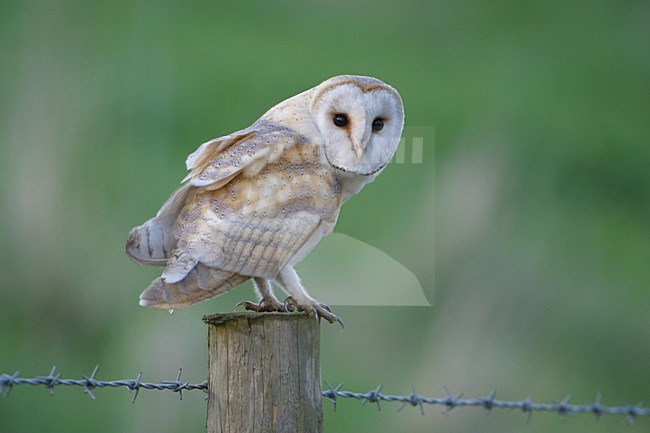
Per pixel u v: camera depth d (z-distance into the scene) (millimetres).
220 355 5699
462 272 14703
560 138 20938
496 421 13930
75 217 16516
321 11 23016
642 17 27094
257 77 19859
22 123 17375
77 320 15773
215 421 5699
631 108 23891
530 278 15938
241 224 6281
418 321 13695
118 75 18547
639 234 19688
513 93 22109
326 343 13180
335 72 21000
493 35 24938
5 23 18672
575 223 19109
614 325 16750
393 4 24219
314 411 5688
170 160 17781
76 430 13523
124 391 13219
